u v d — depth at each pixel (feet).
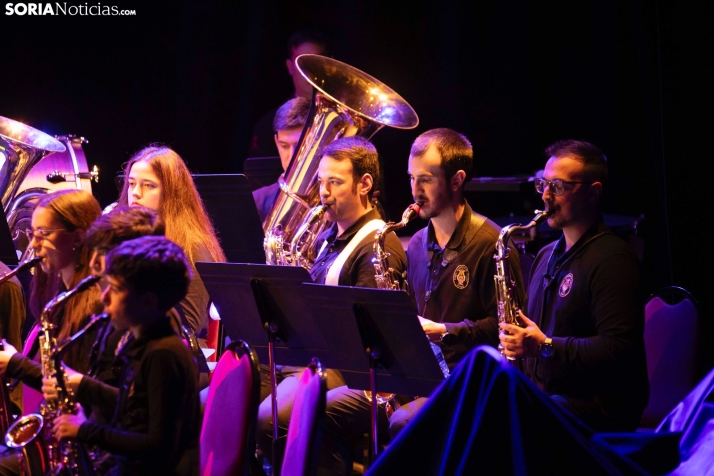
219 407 21.63
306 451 19.29
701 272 30.35
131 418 18.66
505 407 15.38
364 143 28.71
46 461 22.91
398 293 21.79
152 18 52.54
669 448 18.04
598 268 24.57
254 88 54.90
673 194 30.32
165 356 18.43
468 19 54.85
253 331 25.26
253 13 54.29
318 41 45.57
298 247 31.01
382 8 55.11
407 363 22.94
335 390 27.81
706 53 29.25
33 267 25.58
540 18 53.67
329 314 23.20
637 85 46.50
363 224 28.55
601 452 16.02
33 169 36.55
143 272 18.21
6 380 24.95
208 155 54.65
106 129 52.19
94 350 20.83
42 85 50.65
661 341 29.19
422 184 27.07
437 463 15.79
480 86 55.21
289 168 32.32
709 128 29.58
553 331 25.45
